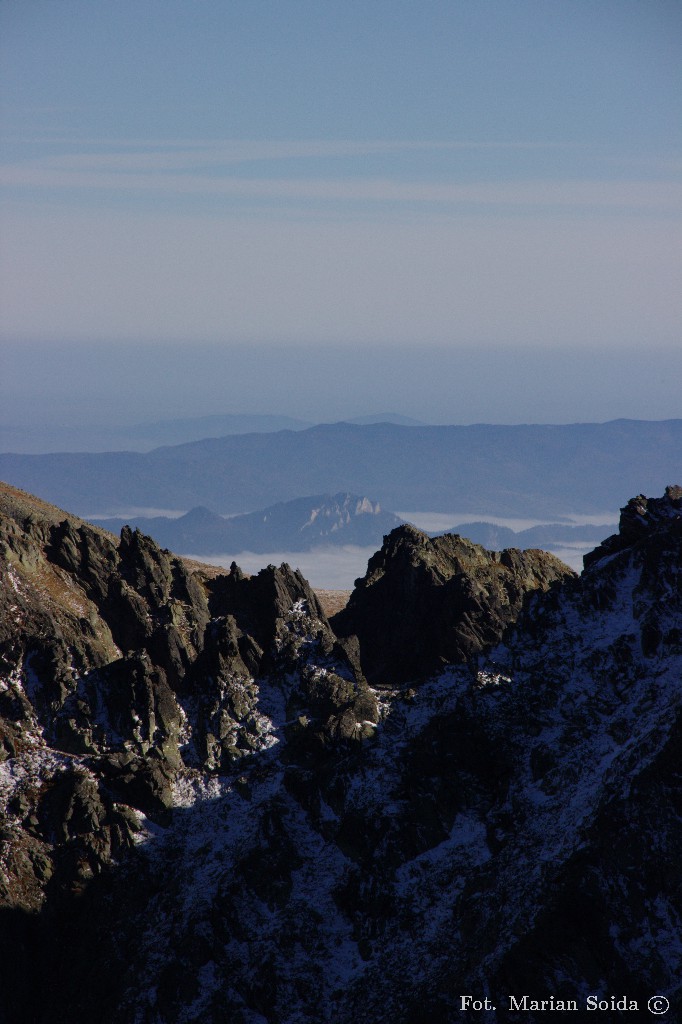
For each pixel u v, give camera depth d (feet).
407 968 572.10
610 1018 511.81
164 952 601.21
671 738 600.39
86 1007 593.83
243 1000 579.48
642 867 553.23
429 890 613.11
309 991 579.07
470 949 564.30
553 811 623.36
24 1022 602.85
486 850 630.33
